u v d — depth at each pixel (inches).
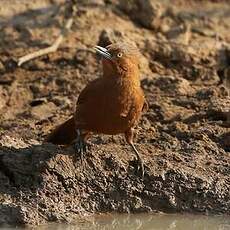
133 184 561.9
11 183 549.3
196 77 727.7
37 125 637.3
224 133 618.5
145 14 800.3
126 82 538.6
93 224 539.8
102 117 540.1
